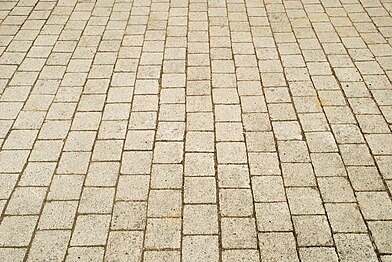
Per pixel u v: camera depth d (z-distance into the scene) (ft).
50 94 14.97
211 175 11.89
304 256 9.84
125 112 14.16
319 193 11.32
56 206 11.03
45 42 17.88
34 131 13.41
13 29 18.75
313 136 13.14
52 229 10.48
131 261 9.77
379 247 10.00
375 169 11.98
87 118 13.92
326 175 11.83
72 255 9.89
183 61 16.66
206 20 19.40
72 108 14.34
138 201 11.16
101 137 13.17
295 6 20.49
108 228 10.49
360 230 10.38
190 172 11.98
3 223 10.62
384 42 17.66
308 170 11.99
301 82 15.48
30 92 15.06
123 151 12.67
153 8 20.42
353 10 20.04
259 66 16.37
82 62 16.63
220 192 11.39
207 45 17.63
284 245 10.08
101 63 16.57
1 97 14.82
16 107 14.38
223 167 12.12
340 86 15.23
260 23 19.13
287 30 18.60
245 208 10.96
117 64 16.51
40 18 19.61
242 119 13.82
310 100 14.61
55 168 12.12
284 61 16.61
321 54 16.99
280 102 14.53
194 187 11.53
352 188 11.45
